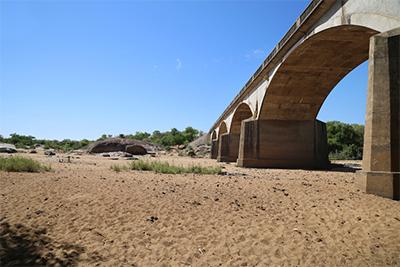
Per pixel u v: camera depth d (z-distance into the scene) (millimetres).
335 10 13602
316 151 25812
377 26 10531
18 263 5402
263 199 9523
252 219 7488
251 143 26047
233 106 41250
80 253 5797
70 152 53812
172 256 5691
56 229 6859
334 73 21719
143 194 9742
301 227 6945
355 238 6242
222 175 16500
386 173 8984
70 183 11523
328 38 16188
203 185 11945
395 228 6488
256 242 6191
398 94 8984
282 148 25750
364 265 5230
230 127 45031
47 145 69062
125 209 8094
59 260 5527
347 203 8547
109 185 11281
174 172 16797
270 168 24797
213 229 6863
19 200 8867
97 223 7180
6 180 11875
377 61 9422
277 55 20594
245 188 11492
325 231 6699
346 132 56562
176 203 8734
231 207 8461
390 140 8992
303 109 25906
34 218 7398
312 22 15688
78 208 8156
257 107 27328
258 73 25219
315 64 20328
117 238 6422
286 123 26109
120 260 5551
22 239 6316
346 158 48375
